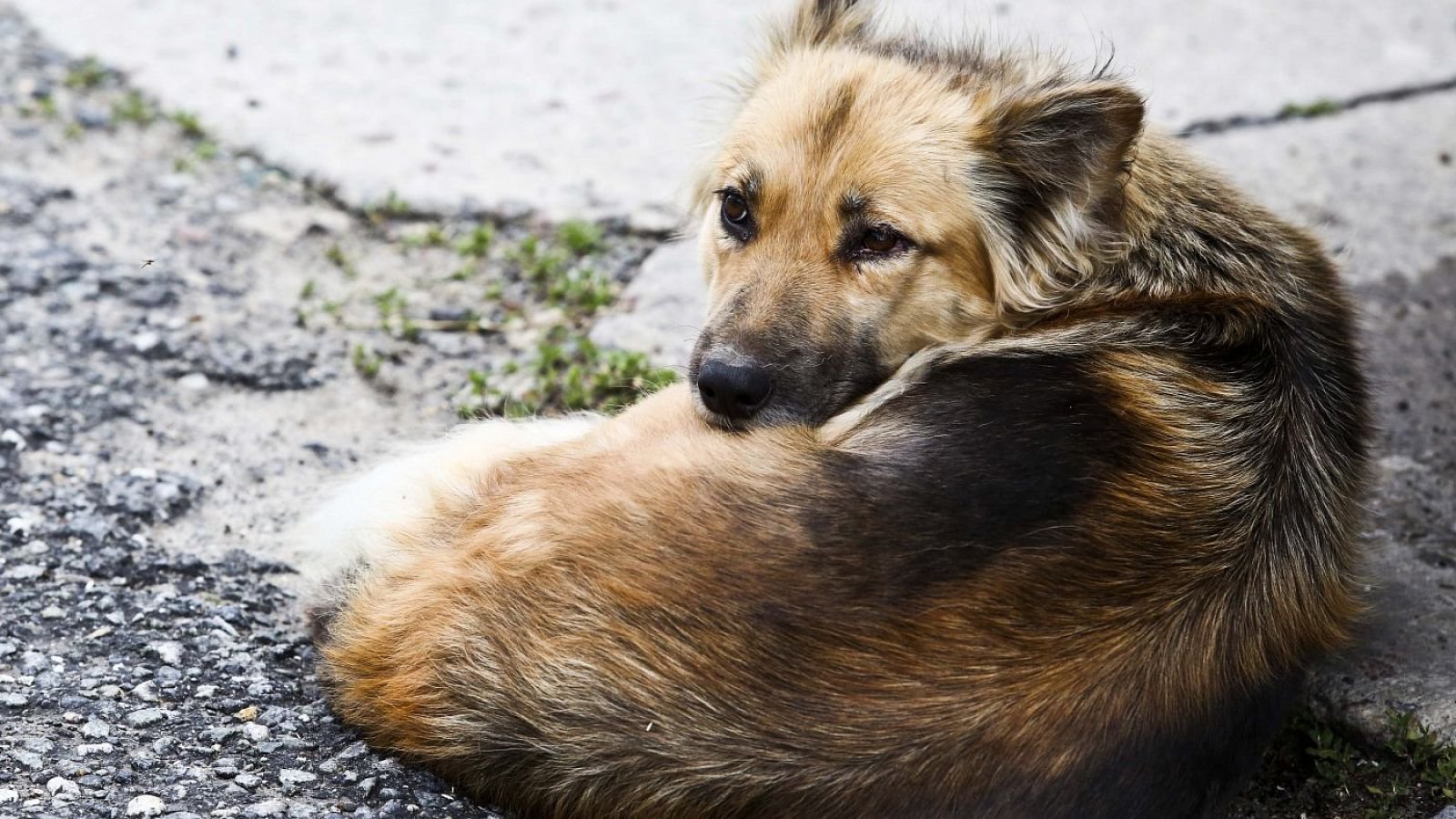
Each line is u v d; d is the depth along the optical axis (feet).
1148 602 10.91
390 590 12.12
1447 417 18.24
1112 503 11.32
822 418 13.60
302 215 22.33
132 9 28.71
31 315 19.13
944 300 13.89
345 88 26.02
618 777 10.60
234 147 23.85
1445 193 23.41
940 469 11.23
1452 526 16.10
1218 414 12.32
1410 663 13.78
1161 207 14.10
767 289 13.60
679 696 10.42
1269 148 24.76
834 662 10.32
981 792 10.12
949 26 19.65
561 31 29.12
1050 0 30.55
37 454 16.39
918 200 13.57
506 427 14.37
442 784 11.59
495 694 10.96
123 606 13.89
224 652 13.32
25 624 13.38
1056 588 10.77
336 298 20.42
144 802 11.02
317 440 17.51
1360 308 16.96
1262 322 13.30
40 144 23.53
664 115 25.67
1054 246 13.75
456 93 26.20
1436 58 28.58
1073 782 10.21
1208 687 10.94
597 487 11.39
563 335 19.69
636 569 10.75
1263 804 13.07
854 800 10.16
